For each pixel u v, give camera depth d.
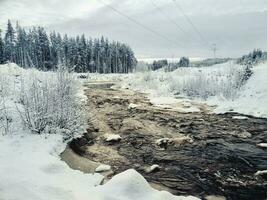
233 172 7.58
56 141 8.17
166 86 27.56
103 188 5.18
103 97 22.86
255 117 14.85
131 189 5.09
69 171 6.11
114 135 10.79
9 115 9.27
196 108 17.77
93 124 12.74
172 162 8.34
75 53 65.94
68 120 9.45
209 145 10.09
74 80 11.38
